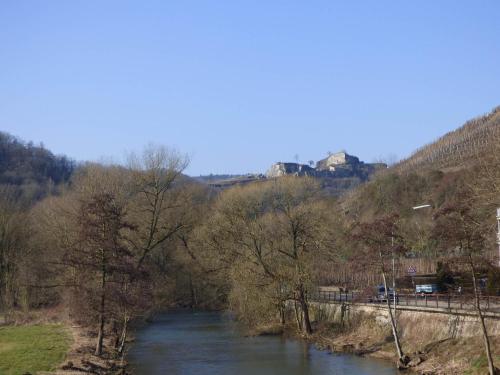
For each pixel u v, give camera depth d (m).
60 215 73.06
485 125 173.12
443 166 136.12
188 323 76.00
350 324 59.44
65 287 57.75
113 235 44.28
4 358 41.19
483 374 35.59
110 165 90.75
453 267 38.88
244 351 53.94
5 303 71.31
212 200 106.12
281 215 67.38
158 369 45.44
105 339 54.78
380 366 44.38
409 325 49.66
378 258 47.66
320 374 42.56
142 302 46.84
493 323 39.94
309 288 62.56
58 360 40.81
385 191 121.81
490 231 48.28
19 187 157.38
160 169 70.31
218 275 79.56
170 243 90.44
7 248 77.12
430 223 87.50
